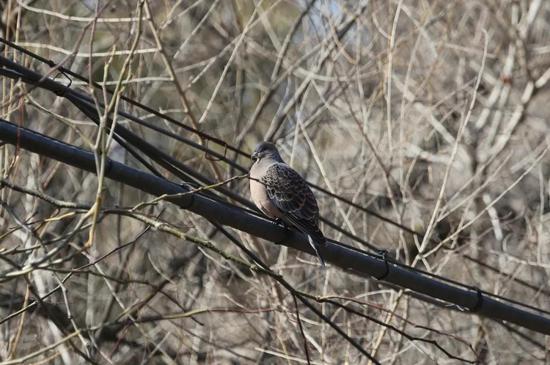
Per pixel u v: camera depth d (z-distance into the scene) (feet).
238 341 48.96
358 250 33.24
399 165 50.03
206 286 49.29
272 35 55.52
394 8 55.26
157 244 53.62
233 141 55.21
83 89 50.26
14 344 38.37
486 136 57.72
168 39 58.13
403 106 46.88
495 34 59.98
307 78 50.83
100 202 24.02
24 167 48.55
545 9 62.13
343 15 54.85
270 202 35.50
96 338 48.19
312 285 49.70
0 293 49.42
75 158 28.58
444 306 38.17
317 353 45.52
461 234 51.29
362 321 47.09
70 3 56.13
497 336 50.37
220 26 58.70
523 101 54.34
